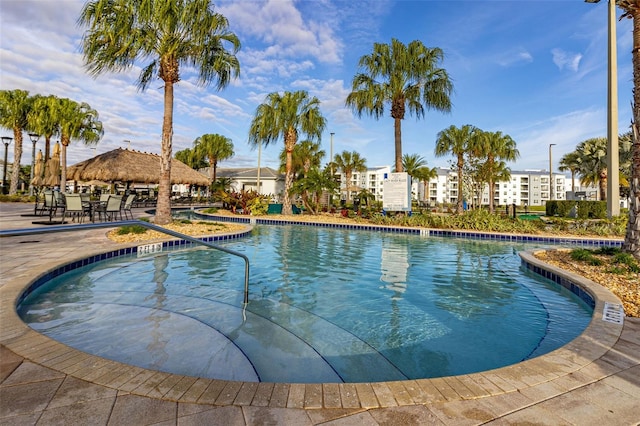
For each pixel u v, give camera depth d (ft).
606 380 6.69
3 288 12.03
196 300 13.88
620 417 5.51
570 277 16.06
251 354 9.17
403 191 51.88
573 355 7.80
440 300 15.03
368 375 8.39
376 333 11.22
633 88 19.88
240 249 27.91
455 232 38.99
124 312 12.04
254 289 16.07
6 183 94.12
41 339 8.04
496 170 92.99
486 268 21.99
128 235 27.61
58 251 20.20
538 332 11.57
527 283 18.19
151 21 29.58
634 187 19.75
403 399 5.88
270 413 5.42
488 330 11.68
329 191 67.51
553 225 42.45
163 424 5.09
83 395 5.81
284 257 24.79
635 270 17.33
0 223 31.14
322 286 17.04
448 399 5.91
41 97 73.87
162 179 34.12
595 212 65.72
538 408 5.72
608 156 38.55
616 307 11.46
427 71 50.44
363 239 35.53
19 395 5.77
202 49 33.50
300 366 8.65
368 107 52.37
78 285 15.70
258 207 61.11
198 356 8.82
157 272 18.74
